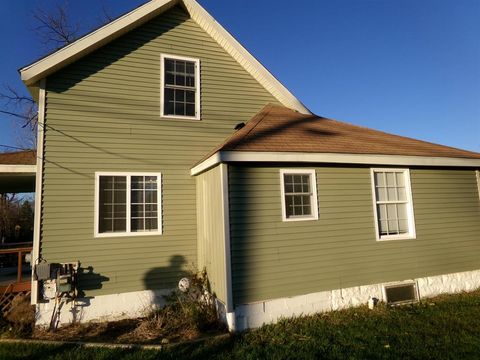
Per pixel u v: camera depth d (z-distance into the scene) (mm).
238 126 8883
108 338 6121
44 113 7418
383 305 7227
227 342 5578
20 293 7688
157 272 7785
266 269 6496
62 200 7312
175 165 8367
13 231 28828
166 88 8695
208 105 8977
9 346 5766
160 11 8734
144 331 6293
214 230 6879
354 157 7344
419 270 7855
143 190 8047
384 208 7973
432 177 8469
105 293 7336
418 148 8570
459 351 4922
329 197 7309
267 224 6656
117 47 8258
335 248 7152
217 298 6617
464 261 8375
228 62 9406
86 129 7711
